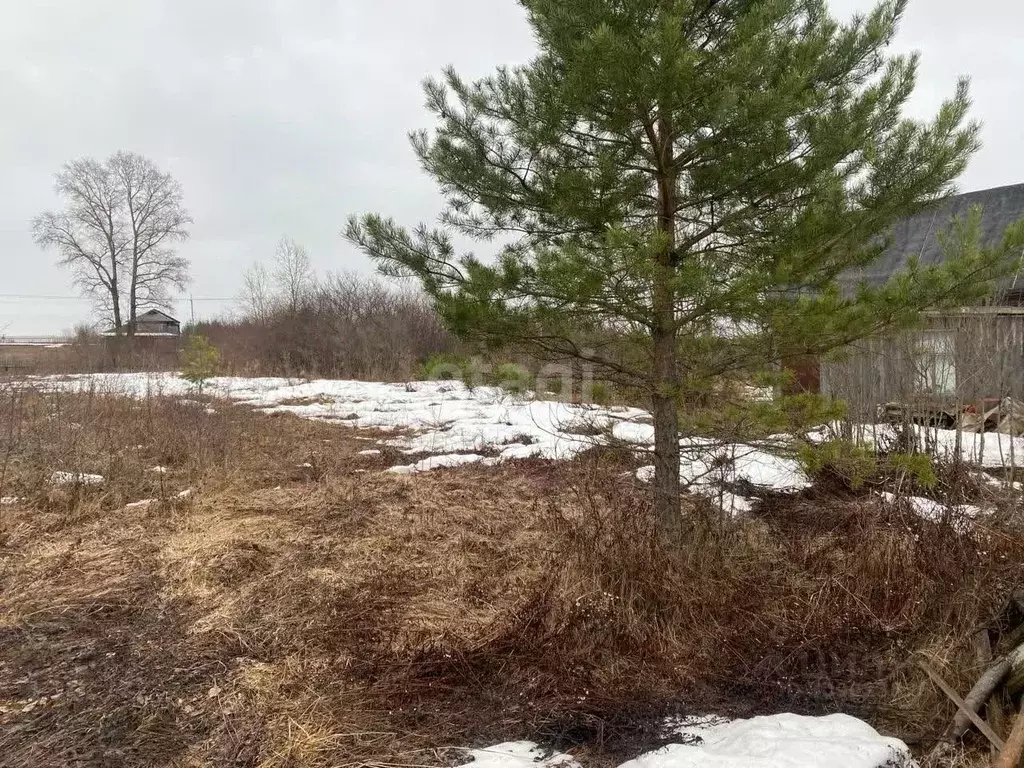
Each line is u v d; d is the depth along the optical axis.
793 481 6.79
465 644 3.72
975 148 3.96
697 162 4.25
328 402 14.70
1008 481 6.47
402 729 3.02
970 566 4.11
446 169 4.56
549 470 7.98
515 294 4.08
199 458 8.00
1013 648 3.48
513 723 3.07
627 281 3.73
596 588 3.96
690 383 4.20
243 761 2.78
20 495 6.39
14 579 4.69
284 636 3.87
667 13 3.69
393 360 20.83
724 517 4.92
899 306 3.79
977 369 7.08
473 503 6.67
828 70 4.14
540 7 3.95
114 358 18.66
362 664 3.54
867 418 7.74
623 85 3.62
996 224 13.11
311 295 25.39
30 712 3.10
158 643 3.79
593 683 3.36
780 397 4.27
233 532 5.70
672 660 3.54
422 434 10.89
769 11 3.62
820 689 3.35
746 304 3.81
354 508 6.51
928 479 4.22
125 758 2.78
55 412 8.97
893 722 3.14
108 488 6.79
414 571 4.84
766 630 3.71
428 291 4.34
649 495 5.09
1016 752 2.62
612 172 3.97
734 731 2.93
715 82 3.76
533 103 4.29
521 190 4.52
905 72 4.10
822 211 3.78
